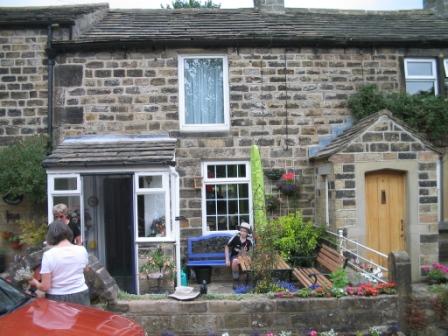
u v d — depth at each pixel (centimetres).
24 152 974
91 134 1084
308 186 1120
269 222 996
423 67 1181
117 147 970
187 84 1129
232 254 962
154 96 1097
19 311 441
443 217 1152
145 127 1095
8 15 1116
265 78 1120
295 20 1258
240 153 1109
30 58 1079
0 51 1077
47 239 542
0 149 1063
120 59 1093
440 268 941
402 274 676
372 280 780
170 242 888
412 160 983
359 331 655
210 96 1133
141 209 900
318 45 1127
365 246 927
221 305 649
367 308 661
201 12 1294
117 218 948
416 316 662
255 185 1040
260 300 655
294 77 1127
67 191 886
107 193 950
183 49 1105
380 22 1293
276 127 1119
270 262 787
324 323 655
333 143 1070
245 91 1116
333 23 1254
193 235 1086
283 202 1114
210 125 1120
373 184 1002
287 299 657
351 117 1135
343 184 966
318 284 771
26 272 552
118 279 888
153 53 1100
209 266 997
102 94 1088
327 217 1030
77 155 916
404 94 1123
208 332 645
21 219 1056
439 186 1148
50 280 522
